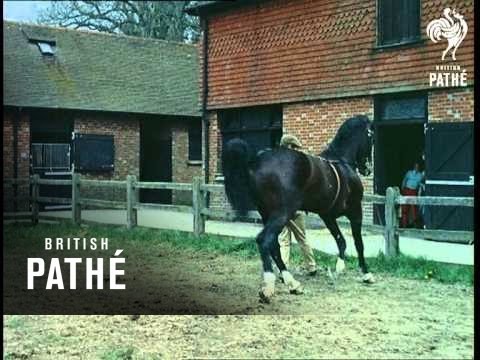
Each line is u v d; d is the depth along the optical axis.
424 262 9.52
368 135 9.00
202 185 12.89
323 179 8.02
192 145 24.34
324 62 14.83
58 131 21.08
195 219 13.00
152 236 13.33
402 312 7.11
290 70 15.62
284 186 7.54
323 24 14.84
